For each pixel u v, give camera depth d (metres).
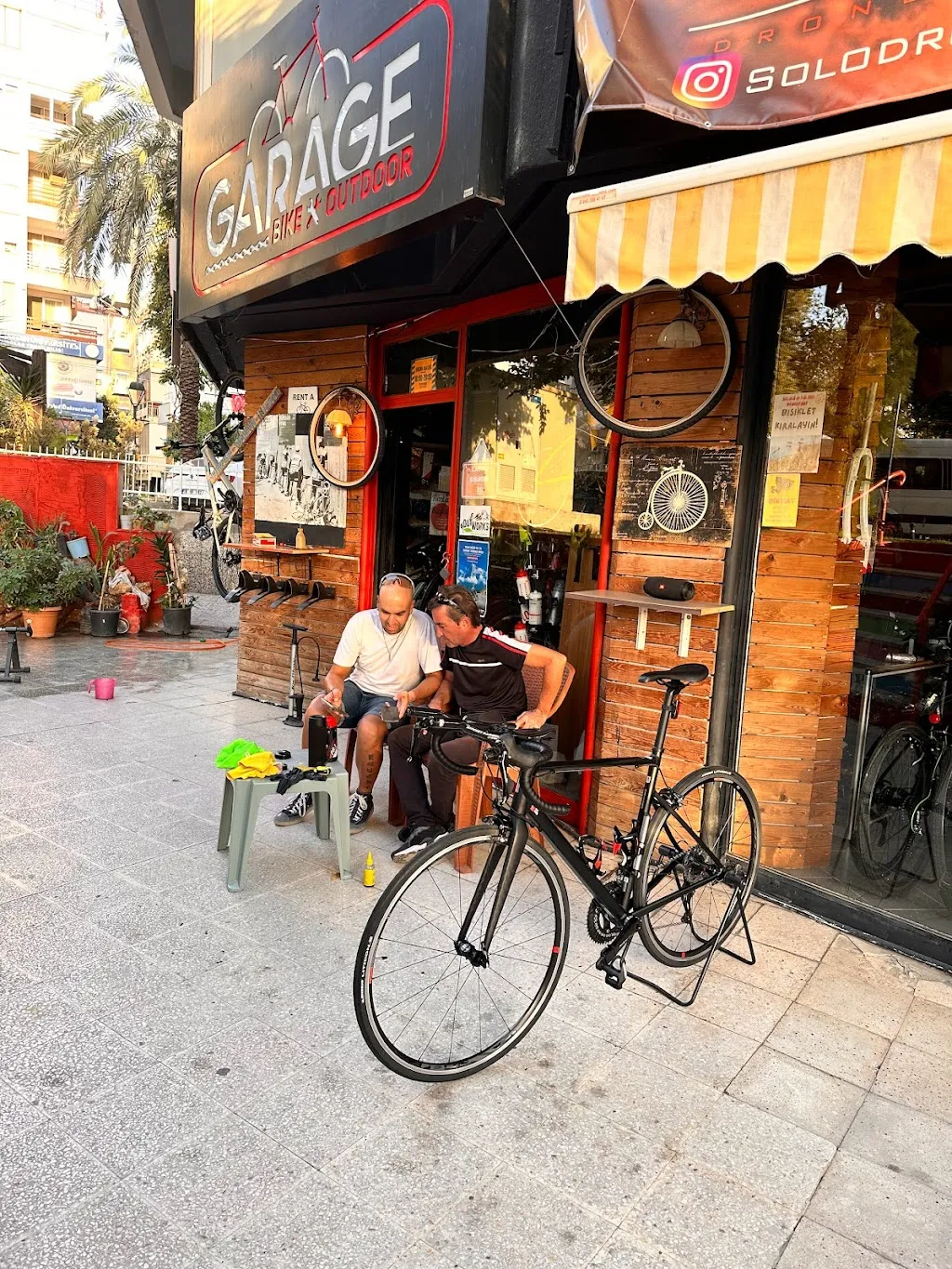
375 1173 2.06
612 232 2.71
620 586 4.04
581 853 3.00
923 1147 2.26
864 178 2.23
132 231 20.17
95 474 10.43
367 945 2.28
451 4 3.42
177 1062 2.43
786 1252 1.90
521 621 4.84
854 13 2.47
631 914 2.79
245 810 3.48
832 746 3.81
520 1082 2.44
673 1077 2.50
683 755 3.87
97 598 9.80
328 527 6.18
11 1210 1.89
